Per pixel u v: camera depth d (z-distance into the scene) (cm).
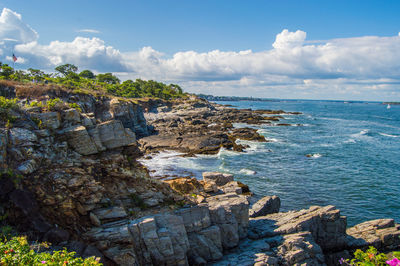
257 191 3238
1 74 5869
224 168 4097
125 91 12231
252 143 6059
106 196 1435
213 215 1653
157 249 1346
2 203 1088
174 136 6250
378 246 1956
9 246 880
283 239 1652
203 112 11519
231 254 1594
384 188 3406
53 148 1342
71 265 830
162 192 1691
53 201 1196
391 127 9700
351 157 4925
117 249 1238
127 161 1603
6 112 1280
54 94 3934
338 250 1922
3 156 1119
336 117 13675
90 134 1488
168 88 18475
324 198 3081
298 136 7144
